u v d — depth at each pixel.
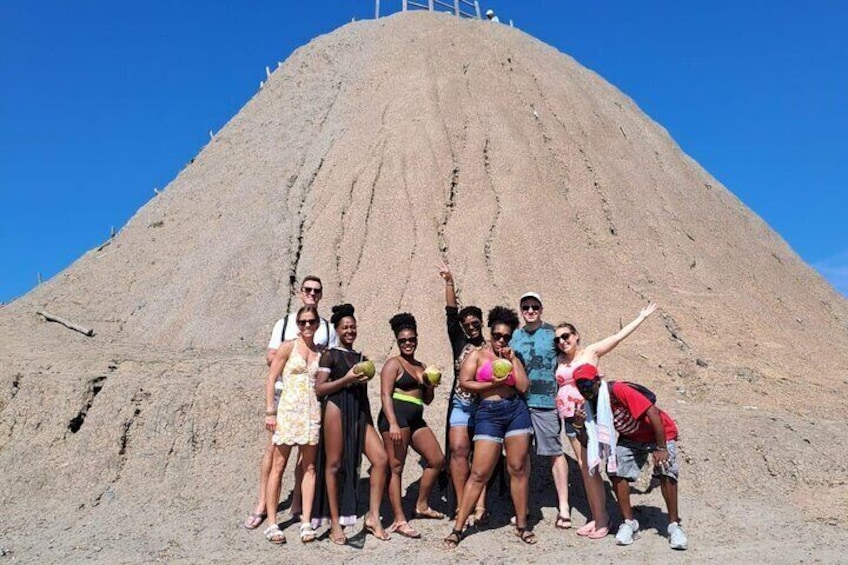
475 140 16.42
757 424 9.13
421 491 7.32
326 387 6.80
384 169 16.17
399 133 16.78
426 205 15.08
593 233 15.03
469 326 7.20
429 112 17.02
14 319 15.33
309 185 17.06
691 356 12.30
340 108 19.12
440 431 8.73
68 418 9.15
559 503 7.32
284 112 20.48
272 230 15.98
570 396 7.07
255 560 6.40
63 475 8.38
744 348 12.95
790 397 11.23
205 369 10.40
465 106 17.36
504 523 7.27
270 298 14.37
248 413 9.23
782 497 7.96
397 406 7.10
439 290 13.32
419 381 7.24
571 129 17.56
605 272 14.09
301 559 6.40
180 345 13.67
